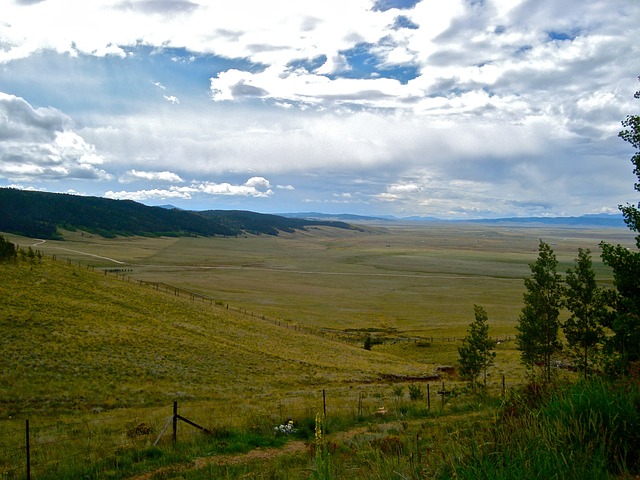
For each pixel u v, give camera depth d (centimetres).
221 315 7144
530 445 447
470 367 3509
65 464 1298
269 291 15075
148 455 1330
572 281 2769
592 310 2719
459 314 11569
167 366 3962
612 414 503
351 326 9756
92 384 3147
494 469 411
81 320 4778
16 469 1296
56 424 2188
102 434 1798
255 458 1243
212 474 1078
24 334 3934
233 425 1680
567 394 574
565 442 459
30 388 2870
